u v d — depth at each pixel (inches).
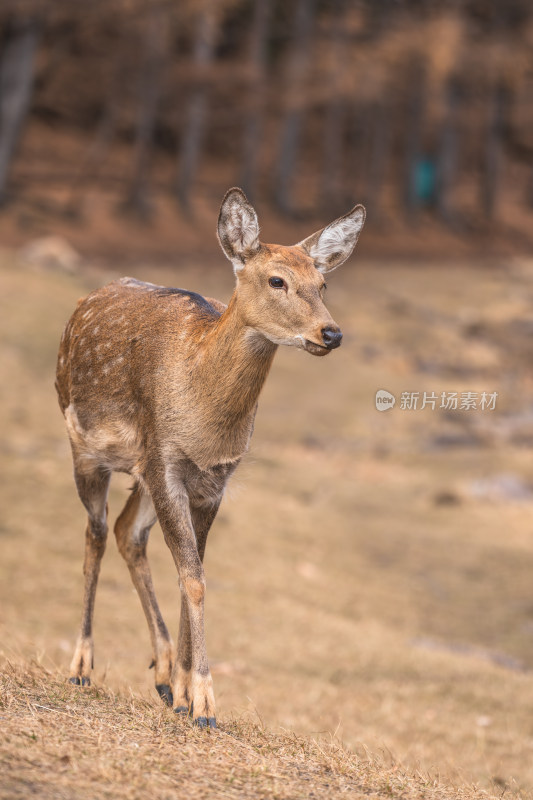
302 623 468.1
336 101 1796.3
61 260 1210.0
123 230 1471.5
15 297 1026.7
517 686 411.2
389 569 598.5
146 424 217.0
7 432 708.7
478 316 1357.0
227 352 207.0
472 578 596.1
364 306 1316.4
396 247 1764.3
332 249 219.1
